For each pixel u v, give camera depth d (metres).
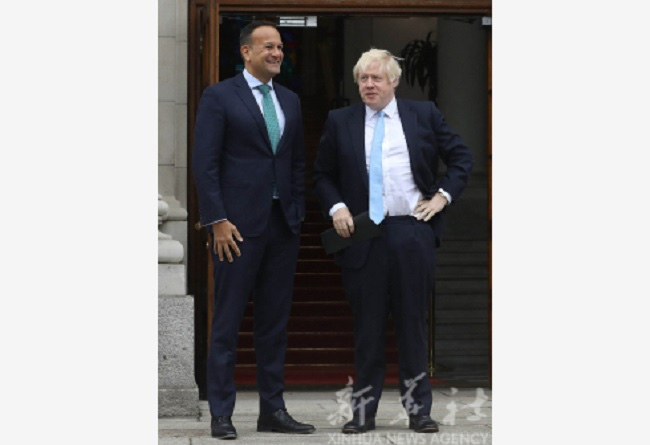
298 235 7.17
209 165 6.89
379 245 7.03
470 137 10.77
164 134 8.98
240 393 9.45
